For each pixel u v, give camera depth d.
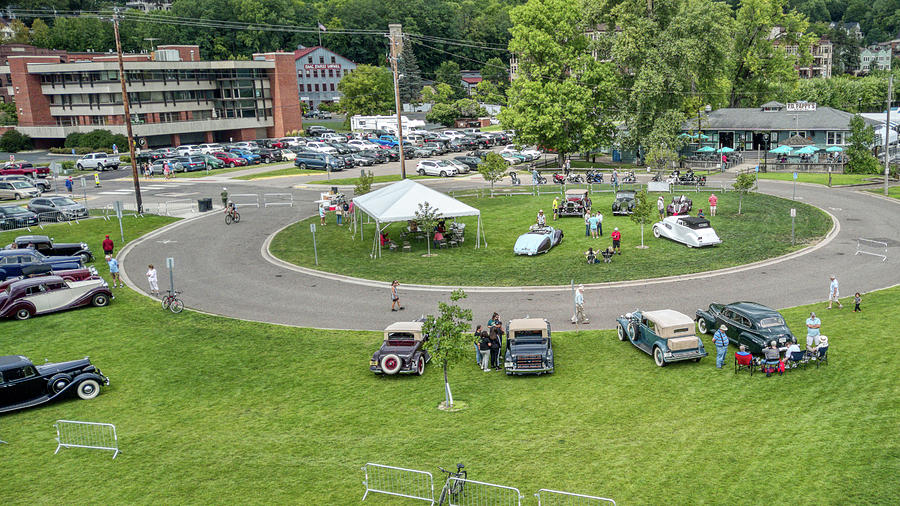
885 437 18.78
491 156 61.44
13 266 37.94
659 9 77.19
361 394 23.66
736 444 18.98
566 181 69.38
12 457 19.77
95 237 48.75
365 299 34.91
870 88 122.06
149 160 87.81
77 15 176.62
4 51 136.62
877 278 34.56
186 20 176.00
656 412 21.23
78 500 17.38
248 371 25.91
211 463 19.08
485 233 48.56
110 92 104.81
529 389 23.58
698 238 41.84
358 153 89.25
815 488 16.66
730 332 26.72
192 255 44.44
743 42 100.50
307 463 18.92
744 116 85.69
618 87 81.44
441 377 25.16
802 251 40.50
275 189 69.44
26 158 100.12
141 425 21.67
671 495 16.66
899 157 87.25
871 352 24.69
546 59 77.81
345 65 180.50
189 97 114.25
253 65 119.88
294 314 32.78
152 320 32.16
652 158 63.88
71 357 27.61
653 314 26.05
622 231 47.66
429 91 163.38
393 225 52.91
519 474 17.88
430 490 17.28
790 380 23.09
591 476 17.64
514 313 31.81
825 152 79.75
